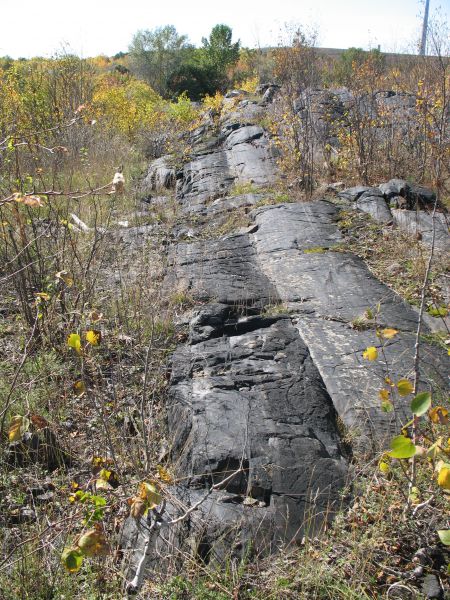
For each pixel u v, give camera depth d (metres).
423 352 4.41
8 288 5.42
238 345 4.60
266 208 7.84
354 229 7.07
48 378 4.19
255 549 2.79
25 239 4.70
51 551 2.74
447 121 8.35
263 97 14.00
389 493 3.03
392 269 5.98
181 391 4.00
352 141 9.06
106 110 15.02
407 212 7.33
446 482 2.03
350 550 2.74
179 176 10.56
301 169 8.88
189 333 4.85
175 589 2.56
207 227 7.79
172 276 6.02
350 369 4.22
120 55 41.53
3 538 2.86
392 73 12.39
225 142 11.86
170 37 29.86
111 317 4.93
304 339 4.68
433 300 5.02
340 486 3.16
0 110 8.32
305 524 2.92
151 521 2.85
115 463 2.81
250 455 3.36
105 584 2.63
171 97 27.59
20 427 2.38
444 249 6.28
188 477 3.15
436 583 2.56
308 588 2.57
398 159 8.90
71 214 7.40
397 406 3.77
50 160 8.52
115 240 6.68
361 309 5.16
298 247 6.62
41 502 3.17
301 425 3.62
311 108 10.00
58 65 13.59
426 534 2.77
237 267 6.27
